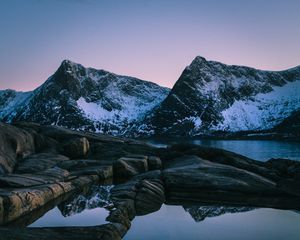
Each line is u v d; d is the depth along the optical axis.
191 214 25.31
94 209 24.34
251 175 34.03
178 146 50.19
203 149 46.25
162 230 21.28
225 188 31.31
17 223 21.12
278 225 22.83
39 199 24.64
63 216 22.61
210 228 21.98
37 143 44.72
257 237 20.33
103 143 52.03
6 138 37.34
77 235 17.11
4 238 15.40
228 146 188.62
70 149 45.56
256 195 30.62
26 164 35.22
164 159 46.81
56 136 51.00
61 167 37.34
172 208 27.00
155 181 32.00
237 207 27.50
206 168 35.66
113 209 24.02
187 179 32.75
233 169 35.28
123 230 20.25
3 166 31.77
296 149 152.00
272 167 41.34
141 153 48.38
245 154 124.06
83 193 29.45
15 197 22.12
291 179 33.53
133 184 31.00
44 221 21.55
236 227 22.25
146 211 25.83
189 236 20.31
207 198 30.09
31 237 16.00
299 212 26.14
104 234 17.83
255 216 25.00
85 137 52.59
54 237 16.42
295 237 20.42
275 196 30.70
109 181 35.91
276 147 170.75
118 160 39.62
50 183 28.45
